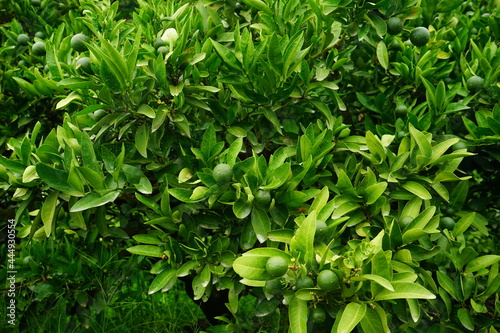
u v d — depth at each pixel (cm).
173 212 261
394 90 330
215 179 222
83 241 350
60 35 322
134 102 253
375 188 238
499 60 311
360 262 189
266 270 189
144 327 366
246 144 299
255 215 229
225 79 253
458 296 248
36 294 337
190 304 434
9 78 351
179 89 247
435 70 312
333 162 289
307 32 281
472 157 326
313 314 201
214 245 253
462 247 265
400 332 246
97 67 244
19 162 250
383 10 268
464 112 327
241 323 324
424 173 267
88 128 261
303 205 245
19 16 419
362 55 348
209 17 308
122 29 311
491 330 238
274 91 261
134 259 356
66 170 235
